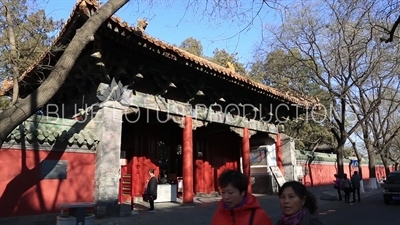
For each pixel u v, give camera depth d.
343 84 24.17
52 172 11.98
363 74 24.09
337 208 18.91
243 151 21.25
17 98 9.56
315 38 23.67
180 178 21.09
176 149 22.03
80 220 8.15
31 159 11.54
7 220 10.57
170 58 14.09
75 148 12.83
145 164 19.30
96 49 12.52
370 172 33.50
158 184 18.48
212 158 24.36
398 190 20.53
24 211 11.06
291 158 24.30
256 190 24.33
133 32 12.05
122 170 18.56
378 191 31.34
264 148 24.59
